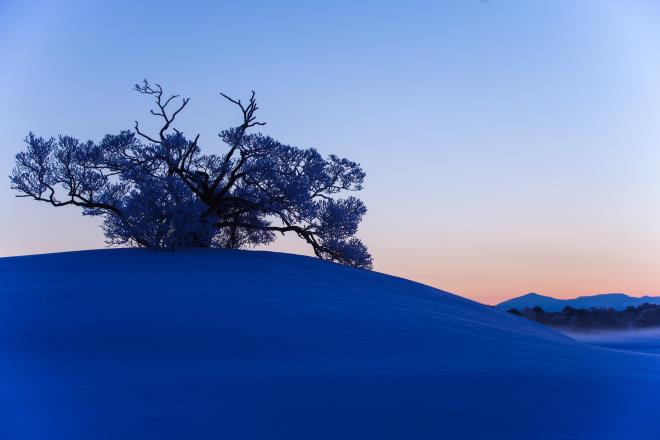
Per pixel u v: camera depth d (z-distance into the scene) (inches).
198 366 529.0
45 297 796.0
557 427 343.3
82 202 1398.9
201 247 1401.3
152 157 1438.2
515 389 438.0
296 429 335.0
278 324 717.3
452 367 534.3
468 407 384.2
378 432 331.9
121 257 1246.3
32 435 316.5
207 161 1482.5
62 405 375.2
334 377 474.9
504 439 320.8
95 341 622.2
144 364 536.4
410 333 734.5
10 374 480.1
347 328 728.3
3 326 662.5
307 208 1514.5
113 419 345.4
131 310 739.4
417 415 364.8
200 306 776.9
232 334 661.9
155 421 342.6
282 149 1524.4
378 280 1289.4
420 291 1264.8
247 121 1487.5
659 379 523.2
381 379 467.5
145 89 1443.2
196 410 367.6
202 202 1364.4
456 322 890.1
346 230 1599.4
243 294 882.8
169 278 1001.5
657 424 355.9
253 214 1553.9
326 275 1226.0
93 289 854.5
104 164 1434.5
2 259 1328.7
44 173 1373.0
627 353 894.4
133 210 1305.4
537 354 675.4
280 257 1380.4
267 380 460.4
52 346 601.6
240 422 345.4
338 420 352.8
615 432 336.5
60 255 1311.5
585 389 445.7
